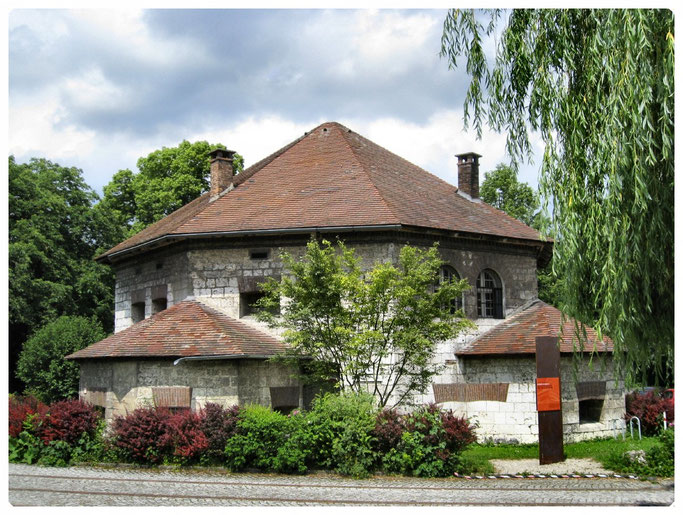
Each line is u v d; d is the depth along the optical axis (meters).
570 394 20.61
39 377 29.39
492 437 20.62
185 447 16.08
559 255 11.95
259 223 21.47
